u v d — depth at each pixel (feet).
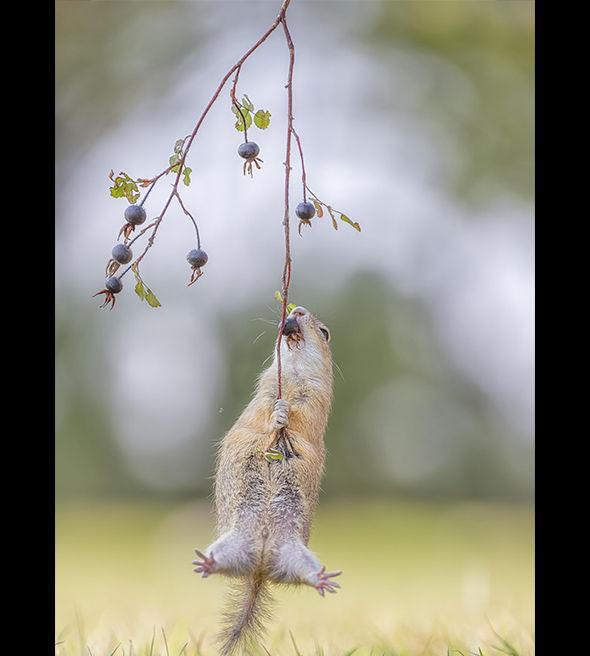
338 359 68.74
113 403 69.26
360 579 46.62
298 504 20.51
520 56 70.18
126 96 70.69
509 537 59.72
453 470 70.90
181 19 71.00
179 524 63.67
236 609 21.44
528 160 69.97
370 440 70.23
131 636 25.54
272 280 65.82
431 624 26.73
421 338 69.05
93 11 70.69
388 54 71.31
